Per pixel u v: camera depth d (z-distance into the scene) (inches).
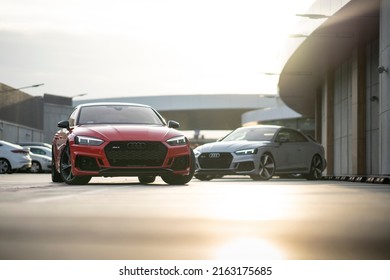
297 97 1617.9
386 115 649.0
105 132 401.4
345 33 939.3
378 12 815.1
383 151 657.6
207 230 132.0
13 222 146.0
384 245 110.6
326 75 1259.8
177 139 410.9
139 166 394.6
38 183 450.0
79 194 271.4
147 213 173.2
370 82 978.7
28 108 2082.9
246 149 566.3
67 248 104.4
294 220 154.6
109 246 107.1
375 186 402.9
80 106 457.7
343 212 180.7
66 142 415.5
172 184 431.8
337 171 1214.9
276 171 593.0
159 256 97.5
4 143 995.3
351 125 1102.4
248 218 159.0
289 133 625.9
